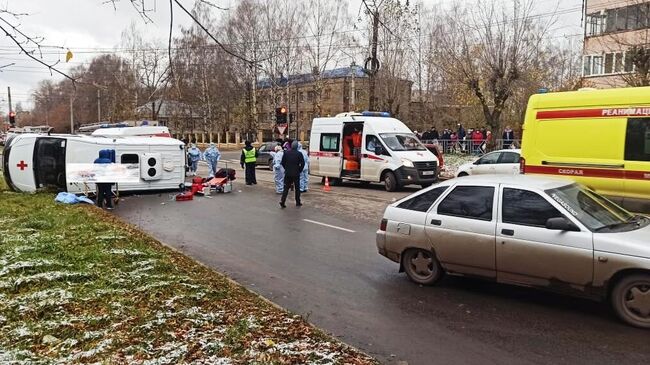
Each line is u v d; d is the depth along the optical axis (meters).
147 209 14.59
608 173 9.16
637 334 5.34
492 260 6.40
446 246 6.80
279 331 4.96
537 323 5.69
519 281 6.26
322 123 21.27
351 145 20.33
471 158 27.27
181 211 14.18
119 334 4.70
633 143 8.92
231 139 62.31
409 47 32.38
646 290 5.43
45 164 16.48
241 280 7.50
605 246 5.60
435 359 4.83
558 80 39.91
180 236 10.77
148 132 23.08
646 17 24.45
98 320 5.01
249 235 10.82
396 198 16.66
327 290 7.01
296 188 14.91
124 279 6.41
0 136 61.66
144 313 5.27
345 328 5.64
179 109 58.28
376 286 7.17
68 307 5.38
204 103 55.34
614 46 30.00
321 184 21.70
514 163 17.48
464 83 28.36
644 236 5.68
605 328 5.51
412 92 41.19
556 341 5.20
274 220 12.64
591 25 32.03
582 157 9.48
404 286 7.14
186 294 5.96
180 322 5.05
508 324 5.68
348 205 15.08
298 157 14.70
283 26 40.28
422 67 39.72
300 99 63.38
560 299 6.46
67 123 73.12
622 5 29.69
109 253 7.64
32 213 11.45
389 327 5.65
